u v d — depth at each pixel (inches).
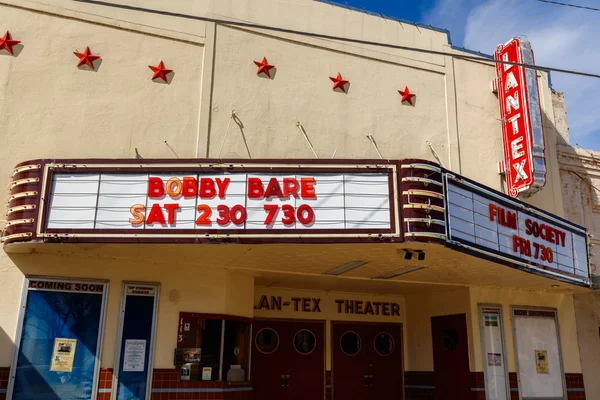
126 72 486.3
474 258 430.6
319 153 531.8
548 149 674.2
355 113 558.6
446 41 629.3
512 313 598.2
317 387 609.0
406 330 668.1
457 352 589.0
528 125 585.6
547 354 607.2
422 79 603.2
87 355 421.4
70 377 413.7
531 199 640.4
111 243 378.9
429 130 590.6
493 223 452.8
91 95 473.4
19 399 397.7
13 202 391.2
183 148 486.3
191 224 381.1
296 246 391.9
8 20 466.9
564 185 682.8
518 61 605.6
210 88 506.0
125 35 493.4
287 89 535.2
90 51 481.1
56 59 471.2
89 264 437.1
